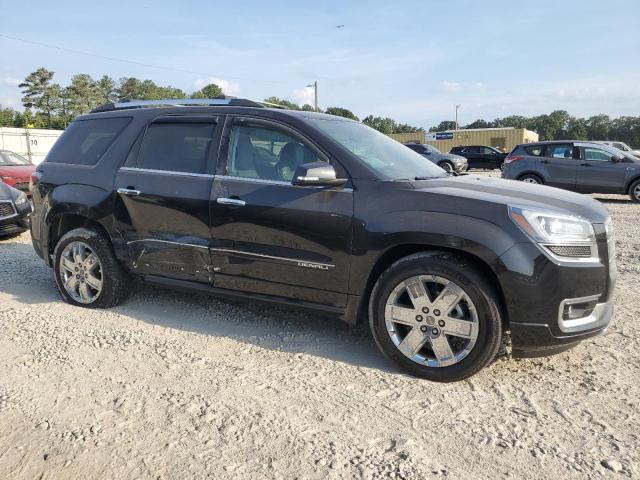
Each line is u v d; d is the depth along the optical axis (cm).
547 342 312
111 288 459
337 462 247
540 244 308
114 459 251
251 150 401
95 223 466
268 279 384
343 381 330
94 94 8606
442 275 321
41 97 8194
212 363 354
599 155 1413
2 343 388
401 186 348
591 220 325
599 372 342
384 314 340
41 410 295
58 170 488
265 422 281
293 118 393
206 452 255
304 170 339
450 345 328
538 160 1481
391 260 352
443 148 5594
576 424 281
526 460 250
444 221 323
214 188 400
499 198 329
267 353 373
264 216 376
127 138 459
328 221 355
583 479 236
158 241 427
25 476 242
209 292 415
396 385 325
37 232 505
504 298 313
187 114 438
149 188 429
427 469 243
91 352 371
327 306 368
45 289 536
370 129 463
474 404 302
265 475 239
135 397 307
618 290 527
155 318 443
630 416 288
